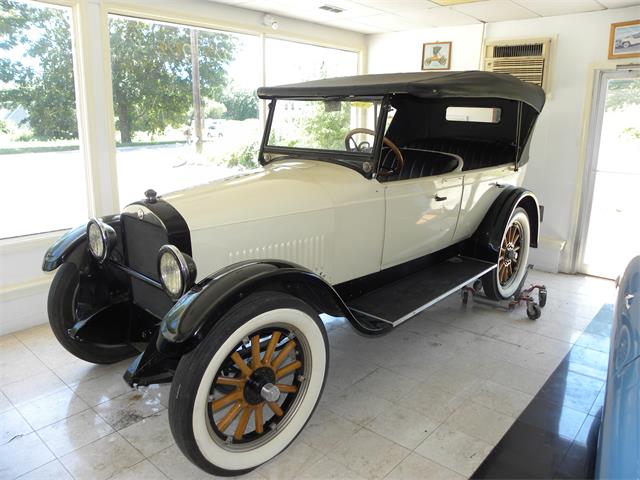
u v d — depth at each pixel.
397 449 2.22
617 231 4.67
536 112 3.74
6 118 3.37
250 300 1.91
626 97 4.45
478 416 2.47
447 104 4.21
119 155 4.03
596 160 4.68
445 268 3.41
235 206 2.26
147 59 4.09
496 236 3.55
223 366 1.93
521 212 3.84
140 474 2.06
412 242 3.02
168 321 1.79
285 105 3.12
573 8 4.34
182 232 2.10
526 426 2.39
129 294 2.58
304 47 5.39
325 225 2.50
